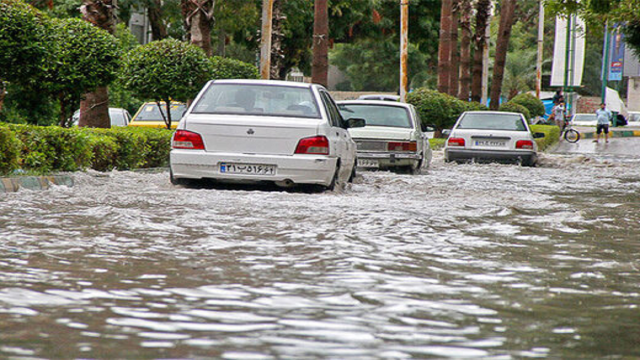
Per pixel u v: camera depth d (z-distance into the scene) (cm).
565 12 6469
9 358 778
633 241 1714
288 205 2233
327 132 2781
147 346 829
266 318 961
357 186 3117
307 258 1397
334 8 12738
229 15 11406
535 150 5244
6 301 1023
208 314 978
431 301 1076
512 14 11381
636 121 16900
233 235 1658
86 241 1528
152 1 11081
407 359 796
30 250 1414
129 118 6919
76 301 1037
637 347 862
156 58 5109
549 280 1247
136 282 1167
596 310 1041
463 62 11175
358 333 896
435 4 14088
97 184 3016
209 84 2934
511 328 937
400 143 4259
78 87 4200
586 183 3797
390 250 1505
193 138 2770
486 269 1332
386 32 14562
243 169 2747
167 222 1825
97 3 4878
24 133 3055
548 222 2012
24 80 3759
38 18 3688
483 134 5216
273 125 2742
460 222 1966
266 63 6412
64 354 797
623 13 6225
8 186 2548
